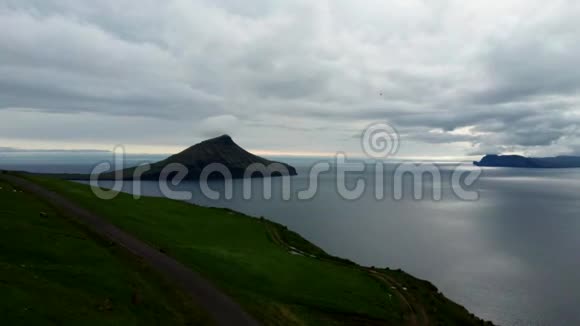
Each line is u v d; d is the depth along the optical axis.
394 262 79.12
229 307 23.94
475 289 63.06
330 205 174.62
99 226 38.03
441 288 63.50
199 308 23.05
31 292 18.70
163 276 27.22
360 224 125.56
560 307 55.28
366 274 42.00
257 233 56.16
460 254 87.44
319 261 44.44
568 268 76.50
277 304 26.83
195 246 38.59
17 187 51.09
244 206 166.38
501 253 89.50
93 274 23.81
